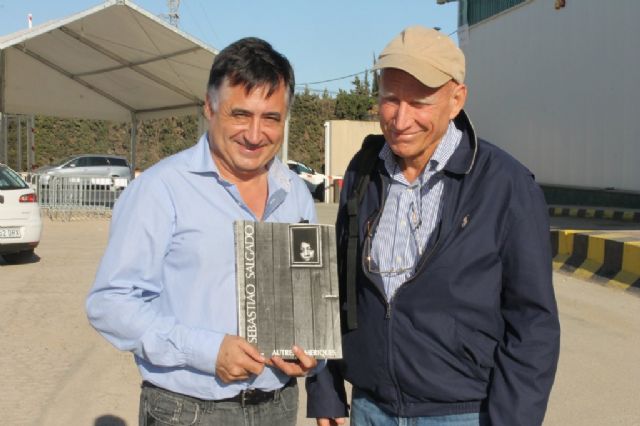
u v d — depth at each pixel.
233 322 2.32
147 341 2.22
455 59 2.39
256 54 2.30
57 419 4.68
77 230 15.81
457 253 2.35
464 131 2.50
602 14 16.33
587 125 17.03
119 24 15.88
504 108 21.19
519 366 2.31
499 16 21.31
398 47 2.38
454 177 2.43
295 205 2.58
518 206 2.33
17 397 5.06
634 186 15.28
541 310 2.32
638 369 5.62
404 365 2.44
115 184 19.52
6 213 10.38
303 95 41.59
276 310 2.28
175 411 2.32
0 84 18.89
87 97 21.34
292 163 27.62
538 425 2.28
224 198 2.38
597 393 5.10
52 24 15.84
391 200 2.56
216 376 2.30
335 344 2.30
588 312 7.40
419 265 2.39
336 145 26.73
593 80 16.69
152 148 41.22
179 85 19.30
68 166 26.61
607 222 14.34
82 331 6.86
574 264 9.55
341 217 2.75
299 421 4.71
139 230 2.27
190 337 2.23
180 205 2.32
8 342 6.45
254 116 2.30
